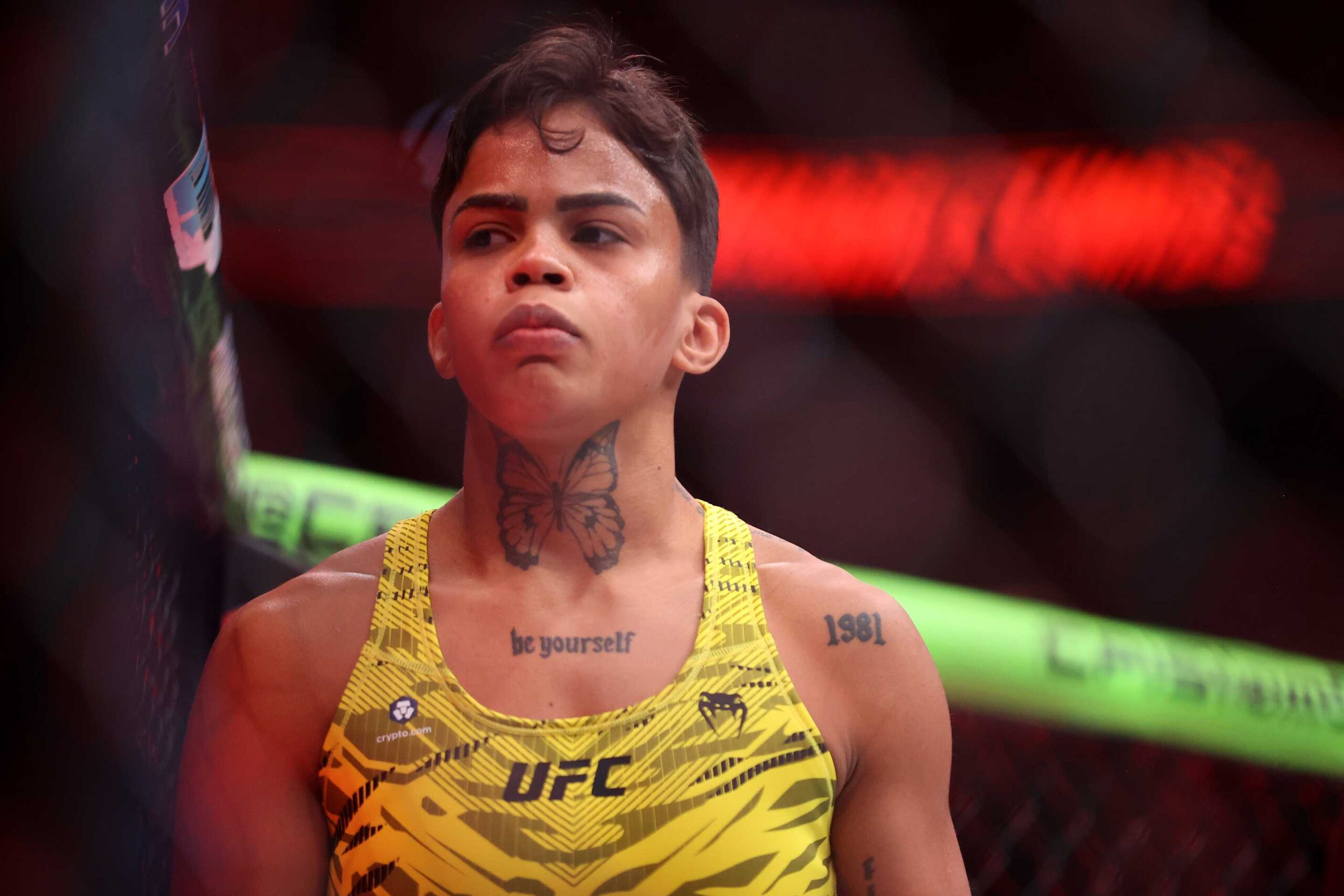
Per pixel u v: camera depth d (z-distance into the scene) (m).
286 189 8.91
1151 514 12.13
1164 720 7.41
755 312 11.20
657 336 2.96
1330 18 10.11
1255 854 7.07
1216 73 10.70
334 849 2.71
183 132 3.38
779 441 11.96
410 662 2.76
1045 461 12.16
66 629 3.43
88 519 3.47
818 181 10.90
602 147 2.96
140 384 3.75
